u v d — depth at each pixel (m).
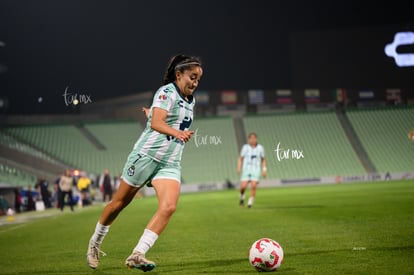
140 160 5.42
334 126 51.53
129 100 50.25
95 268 5.99
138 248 5.06
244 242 8.52
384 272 5.38
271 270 5.71
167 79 5.56
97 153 45.84
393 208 14.32
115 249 8.32
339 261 6.16
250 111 53.28
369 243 7.57
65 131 47.94
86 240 9.95
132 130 49.22
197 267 6.22
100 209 23.52
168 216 5.21
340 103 52.88
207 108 52.72
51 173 40.16
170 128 5.05
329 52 52.41
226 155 48.47
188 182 45.12
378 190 26.23
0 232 12.93
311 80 52.41
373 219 11.33
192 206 20.72
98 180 39.59
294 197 23.72
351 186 34.22
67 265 6.83
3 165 36.53
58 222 15.80
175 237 9.67
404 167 46.69
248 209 17.06
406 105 52.16
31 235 11.71
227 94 51.34
